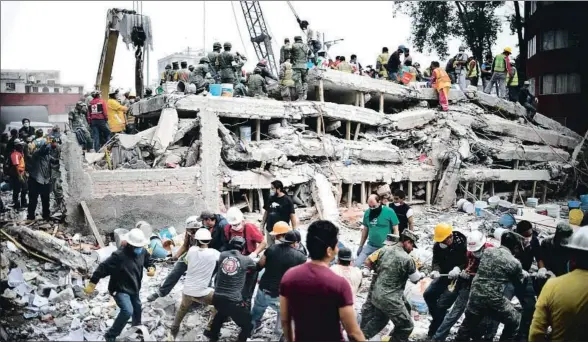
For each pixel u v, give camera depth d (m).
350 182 13.18
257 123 12.68
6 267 8.03
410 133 15.62
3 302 7.27
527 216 12.88
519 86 22.59
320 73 13.97
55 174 10.32
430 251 10.10
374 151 14.12
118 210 9.88
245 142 12.05
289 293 4.32
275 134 12.94
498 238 10.95
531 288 6.54
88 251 8.91
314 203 12.34
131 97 14.41
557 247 6.73
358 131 14.84
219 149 11.22
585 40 20.97
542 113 21.75
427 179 14.76
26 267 8.30
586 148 18.88
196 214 10.65
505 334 6.36
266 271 6.40
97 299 7.72
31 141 13.19
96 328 6.87
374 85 15.38
